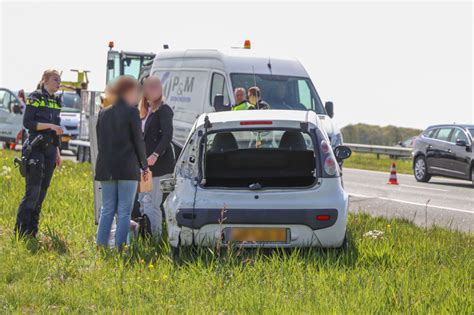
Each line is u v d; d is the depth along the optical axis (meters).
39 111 13.18
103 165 12.30
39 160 13.06
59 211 15.73
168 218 11.97
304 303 8.97
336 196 11.75
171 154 13.79
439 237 14.30
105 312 8.52
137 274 10.40
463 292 9.64
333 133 21.03
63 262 10.92
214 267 10.85
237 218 11.55
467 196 25.47
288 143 13.33
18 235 12.61
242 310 8.68
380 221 16.34
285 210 11.55
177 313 8.56
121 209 12.38
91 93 35.34
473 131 30.52
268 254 11.84
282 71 23.05
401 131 77.62
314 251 11.71
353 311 8.57
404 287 9.61
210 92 23.03
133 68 38.59
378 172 39.06
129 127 12.30
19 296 9.04
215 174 13.00
